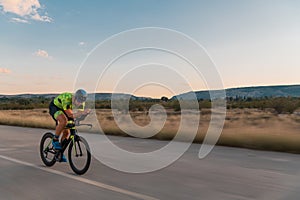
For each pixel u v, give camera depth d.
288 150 7.20
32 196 3.76
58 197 3.71
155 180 4.54
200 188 4.11
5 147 8.02
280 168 5.36
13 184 4.32
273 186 4.20
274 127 12.45
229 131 9.97
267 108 26.62
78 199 3.63
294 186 4.20
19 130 13.68
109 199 3.62
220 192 3.91
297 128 11.68
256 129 11.12
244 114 23.14
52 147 5.38
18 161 6.03
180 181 4.47
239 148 7.74
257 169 5.27
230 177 4.71
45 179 4.59
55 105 5.22
